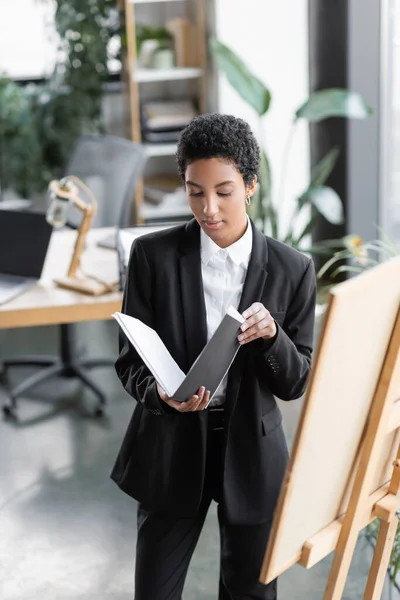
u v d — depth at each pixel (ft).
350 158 16.37
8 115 18.60
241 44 17.58
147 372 6.62
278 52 17.69
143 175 20.11
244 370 6.44
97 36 18.26
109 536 10.86
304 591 9.68
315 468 5.59
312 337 6.65
